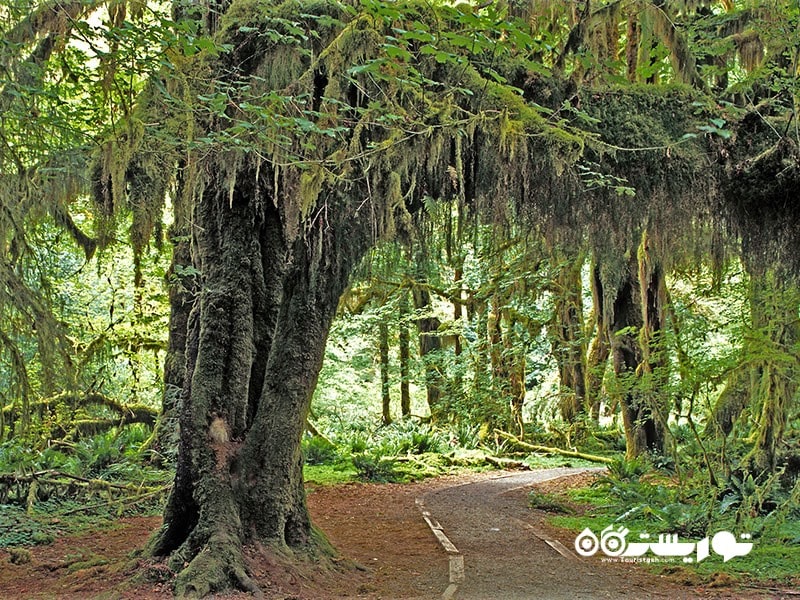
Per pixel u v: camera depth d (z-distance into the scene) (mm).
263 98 5457
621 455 16844
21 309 6668
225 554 5723
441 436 18453
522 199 6480
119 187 6219
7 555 7055
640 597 5891
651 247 9156
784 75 6641
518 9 7398
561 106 6547
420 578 6527
